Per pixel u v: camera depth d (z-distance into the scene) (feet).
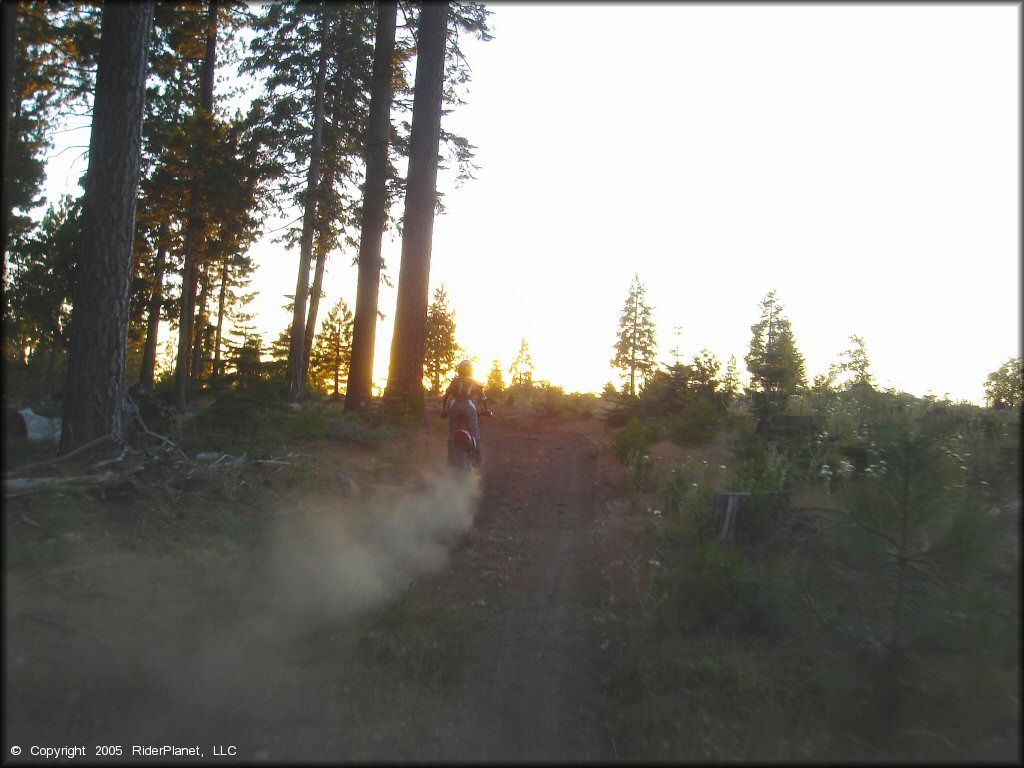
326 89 74.49
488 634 20.51
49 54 42.34
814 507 24.38
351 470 35.60
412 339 53.42
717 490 27.61
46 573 18.60
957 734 12.66
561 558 27.37
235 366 41.14
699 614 19.71
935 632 14.32
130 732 13.93
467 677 17.92
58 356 67.87
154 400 38.78
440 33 55.47
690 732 14.74
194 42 51.16
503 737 15.31
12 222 66.23
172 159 57.36
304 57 71.97
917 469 15.37
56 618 16.62
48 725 13.58
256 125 73.05
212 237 61.41
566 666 18.67
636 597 22.21
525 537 30.25
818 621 16.52
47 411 37.04
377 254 62.95
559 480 40.98
